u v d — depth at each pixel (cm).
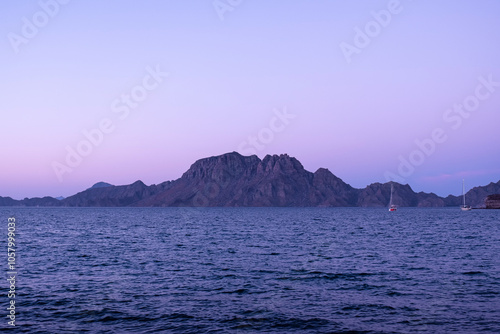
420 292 2675
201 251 4959
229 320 2088
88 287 2850
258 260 4150
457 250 4959
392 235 7531
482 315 2150
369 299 2498
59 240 6606
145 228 10231
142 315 2173
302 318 2116
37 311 2250
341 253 4700
